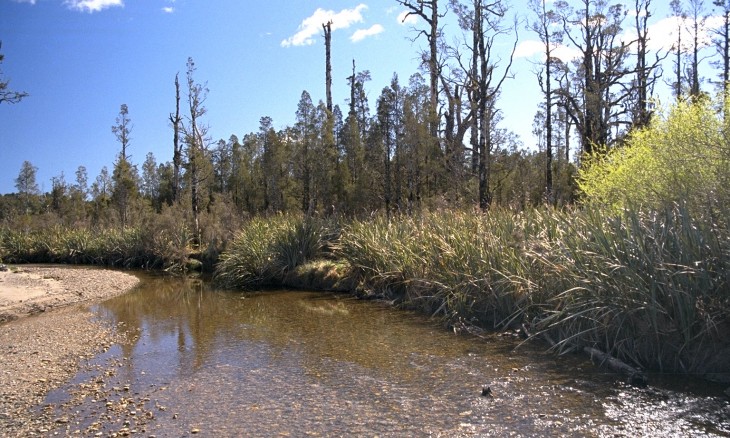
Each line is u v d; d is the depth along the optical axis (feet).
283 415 18.15
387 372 22.31
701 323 19.76
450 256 33.71
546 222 29.86
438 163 74.74
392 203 78.79
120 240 85.56
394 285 40.27
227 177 143.43
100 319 38.47
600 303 22.31
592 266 22.93
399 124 81.15
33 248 94.79
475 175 68.85
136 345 29.84
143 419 18.53
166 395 20.98
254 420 17.84
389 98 83.92
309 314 36.45
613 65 85.87
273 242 53.21
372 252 43.01
